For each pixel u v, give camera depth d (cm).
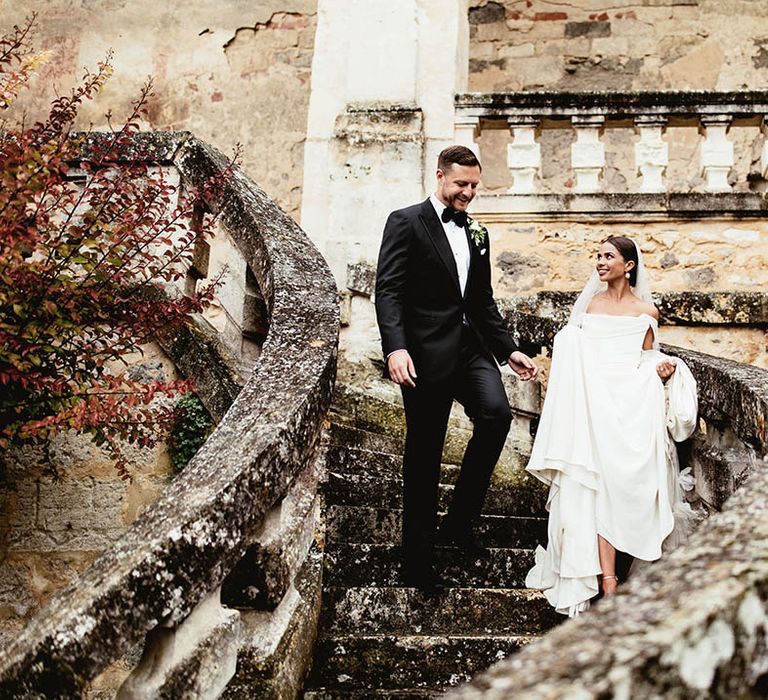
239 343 541
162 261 523
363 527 474
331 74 820
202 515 281
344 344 671
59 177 450
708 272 732
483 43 1113
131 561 267
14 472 512
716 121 749
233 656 300
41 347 432
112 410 435
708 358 497
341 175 769
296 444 331
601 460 420
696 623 166
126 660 478
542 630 405
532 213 751
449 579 440
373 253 752
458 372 439
